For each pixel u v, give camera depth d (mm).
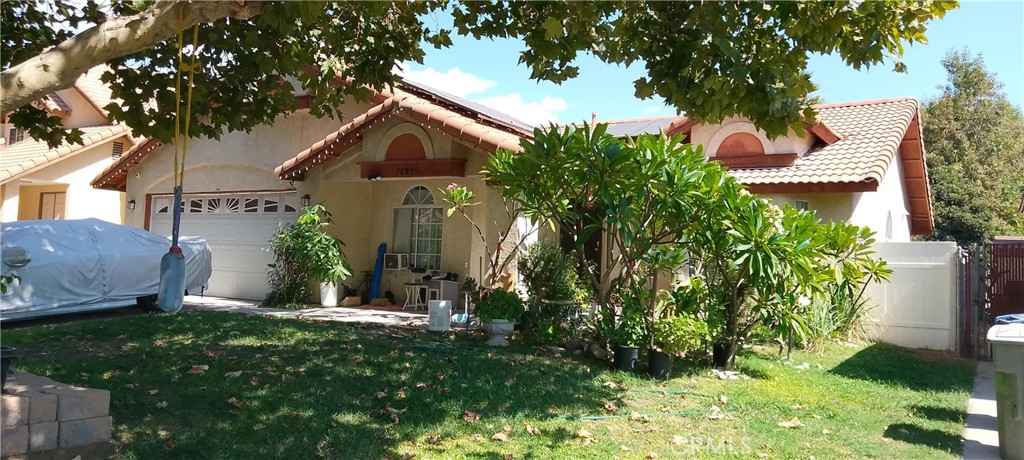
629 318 8367
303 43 7844
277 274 13898
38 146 20109
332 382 6695
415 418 5805
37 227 10562
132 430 5090
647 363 8672
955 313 11281
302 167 13453
